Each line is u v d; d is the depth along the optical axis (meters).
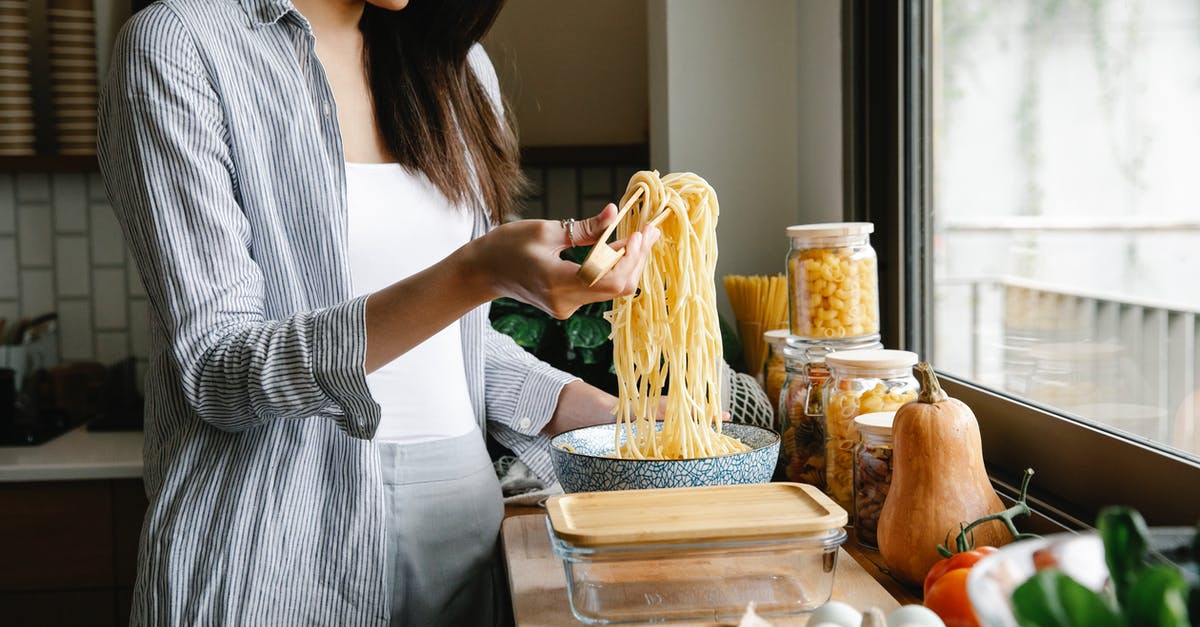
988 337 1.56
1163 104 1.14
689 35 2.18
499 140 1.47
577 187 2.87
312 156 1.19
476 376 1.50
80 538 2.38
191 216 1.08
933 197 1.75
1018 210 1.45
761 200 2.21
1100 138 1.25
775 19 2.18
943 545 1.04
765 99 2.20
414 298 1.02
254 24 1.18
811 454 1.48
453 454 1.35
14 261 2.90
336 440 1.22
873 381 1.35
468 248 1.01
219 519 1.16
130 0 2.75
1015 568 0.66
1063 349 1.34
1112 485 1.16
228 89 1.13
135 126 1.08
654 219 1.17
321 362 1.02
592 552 0.91
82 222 2.89
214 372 1.06
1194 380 1.09
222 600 1.14
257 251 1.18
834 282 1.46
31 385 2.72
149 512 1.19
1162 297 1.16
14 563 2.38
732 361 1.98
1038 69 1.38
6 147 2.64
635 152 2.67
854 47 1.88
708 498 1.04
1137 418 1.18
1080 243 1.31
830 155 2.00
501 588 1.48
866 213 1.91
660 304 1.23
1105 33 1.24
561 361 2.02
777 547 0.94
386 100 1.34
